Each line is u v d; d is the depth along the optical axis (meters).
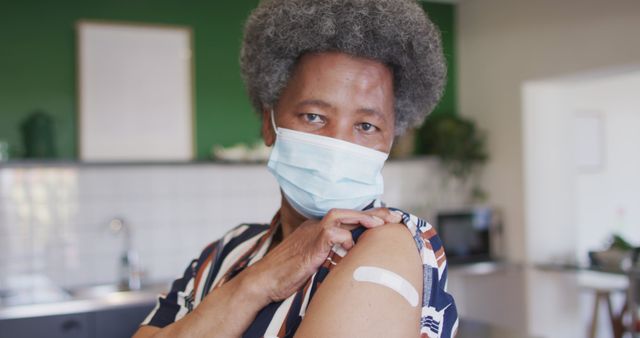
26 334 2.92
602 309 5.04
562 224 4.28
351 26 0.71
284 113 0.79
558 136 4.29
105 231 3.59
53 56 3.52
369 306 0.57
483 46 4.44
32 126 3.38
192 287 0.92
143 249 3.68
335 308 0.58
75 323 3.01
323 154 0.76
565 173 4.31
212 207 3.85
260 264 0.72
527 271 4.12
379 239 0.63
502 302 4.12
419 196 4.52
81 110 3.54
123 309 3.13
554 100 4.29
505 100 4.26
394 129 0.86
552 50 3.87
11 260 3.41
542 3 3.94
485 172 4.46
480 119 4.48
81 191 3.55
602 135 5.83
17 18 3.46
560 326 4.25
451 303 0.66
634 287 3.61
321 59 0.75
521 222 4.16
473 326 2.00
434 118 4.50
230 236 0.94
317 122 0.77
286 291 0.68
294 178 0.79
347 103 0.74
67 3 3.55
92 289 3.49
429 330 0.63
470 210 4.15
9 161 3.21
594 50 3.58
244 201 3.94
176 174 3.76
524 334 1.90
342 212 0.67
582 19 3.66
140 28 3.68
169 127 3.75
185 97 3.79
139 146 3.67
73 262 3.53
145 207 3.68
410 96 0.83
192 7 3.85
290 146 0.78
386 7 0.73
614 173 5.92
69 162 3.36
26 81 3.47
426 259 0.64
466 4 4.59
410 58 0.77
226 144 3.92
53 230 3.49
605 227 5.84
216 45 3.91
